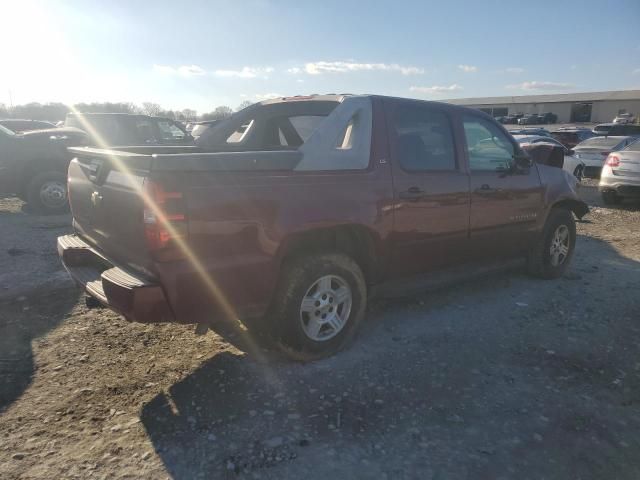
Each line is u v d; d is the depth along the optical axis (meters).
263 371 3.67
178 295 3.06
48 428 2.98
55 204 9.65
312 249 3.81
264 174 3.39
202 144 5.29
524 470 2.67
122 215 3.28
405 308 4.91
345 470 2.65
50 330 4.32
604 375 3.67
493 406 3.25
